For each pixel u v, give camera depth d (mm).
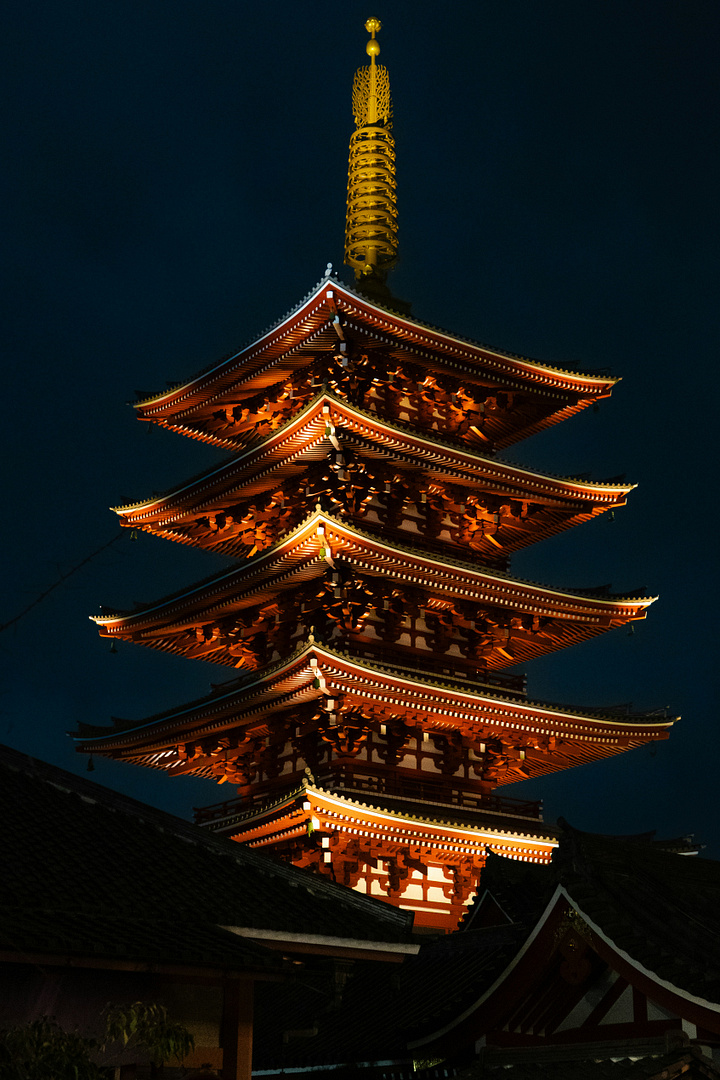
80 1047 15094
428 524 55938
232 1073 19062
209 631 56281
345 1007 30609
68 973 18016
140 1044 17781
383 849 48562
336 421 49500
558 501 56906
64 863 19938
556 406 59125
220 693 51781
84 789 22844
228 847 23250
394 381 55812
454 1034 21312
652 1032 17922
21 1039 14789
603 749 56156
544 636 57781
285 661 47906
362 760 50531
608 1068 16625
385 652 52438
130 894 19594
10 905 17547
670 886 19391
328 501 52562
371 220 62625
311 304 50969
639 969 17641
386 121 64938
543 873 30062
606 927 18062
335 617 51281
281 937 20406
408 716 51031
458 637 55531
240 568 51562
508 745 54344
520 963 19766
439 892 49750
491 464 54219
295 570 50719
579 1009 19344
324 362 53750
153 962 17375
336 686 48000
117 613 57125
